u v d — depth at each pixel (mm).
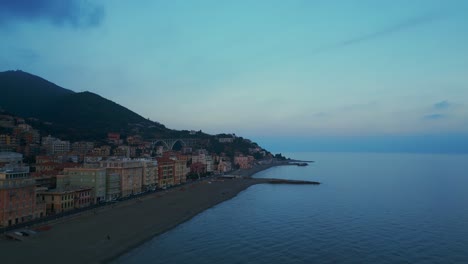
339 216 137000
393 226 120312
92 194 151875
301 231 112750
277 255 89062
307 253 90875
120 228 108562
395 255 90312
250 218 133250
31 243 89625
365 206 160750
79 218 120250
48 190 138125
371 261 85812
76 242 92125
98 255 83938
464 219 132125
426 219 131875
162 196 182500
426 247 97062
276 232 111438
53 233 99750
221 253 90062
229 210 151250
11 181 106938
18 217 108375
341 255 89688
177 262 82875
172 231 112000
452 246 98125
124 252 88938
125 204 152125
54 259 79375
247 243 99125
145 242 98562
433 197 188875
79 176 154875
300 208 156250
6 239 92188
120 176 175750
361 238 105000
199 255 88250
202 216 137000
